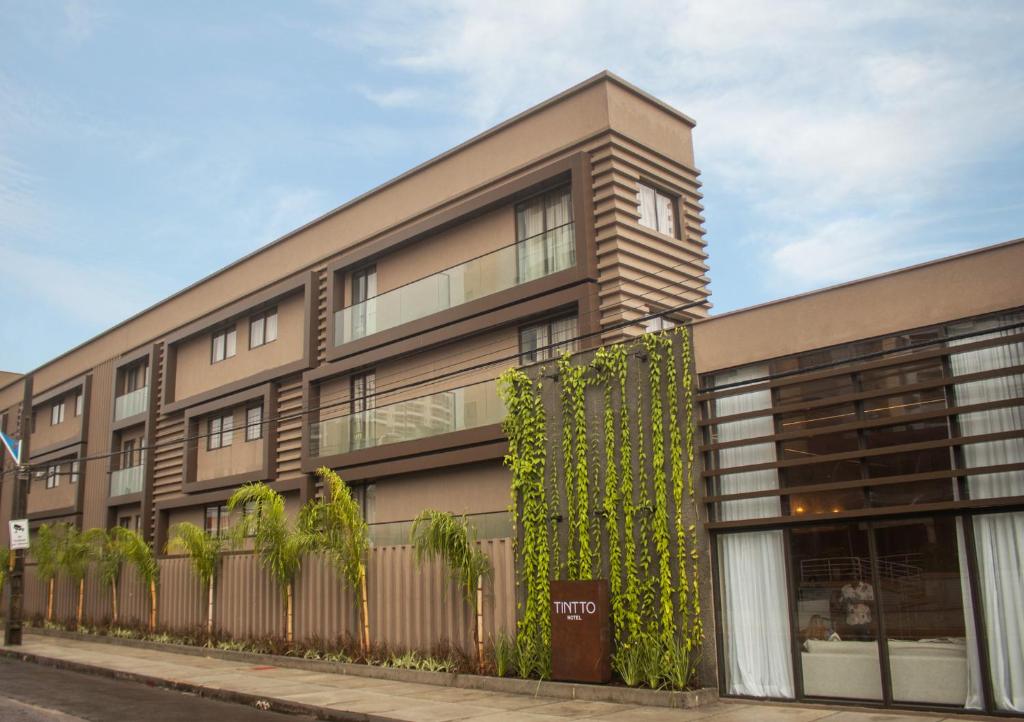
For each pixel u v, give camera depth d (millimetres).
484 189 23016
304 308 27719
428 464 22312
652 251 20812
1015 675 10555
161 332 34750
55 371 42594
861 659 11742
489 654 15570
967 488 11102
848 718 11078
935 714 10953
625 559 14109
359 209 26766
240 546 21766
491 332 22281
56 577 31734
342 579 18828
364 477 24219
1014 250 11148
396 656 17141
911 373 11758
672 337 14156
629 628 13812
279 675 17438
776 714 11539
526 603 15281
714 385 13680
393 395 24453
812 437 12523
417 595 17234
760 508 12906
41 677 18828
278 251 29500
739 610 12953
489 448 20969
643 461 14148
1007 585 10734
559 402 15586
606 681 13656
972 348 11117
